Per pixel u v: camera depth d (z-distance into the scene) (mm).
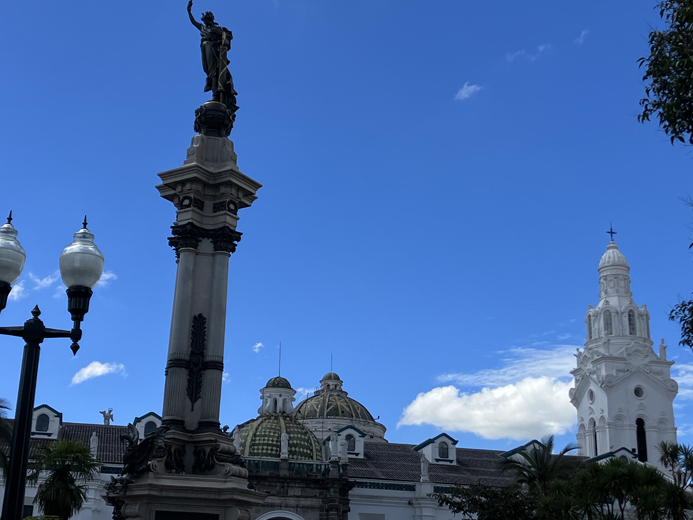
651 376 101875
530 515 56562
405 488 77875
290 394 83125
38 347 14945
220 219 28359
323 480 73375
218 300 27609
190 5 31516
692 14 20719
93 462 45344
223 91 30609
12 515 13750
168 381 26719
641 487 43188
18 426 14289
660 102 22594
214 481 25219
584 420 105250
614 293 107938
